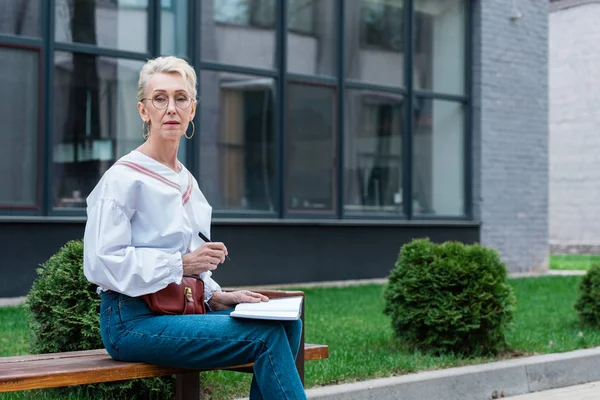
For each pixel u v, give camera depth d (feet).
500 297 21.91
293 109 42.34
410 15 47.11
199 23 39.09
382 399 18.01
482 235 49.55
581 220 85.76
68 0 35.37
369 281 44.29
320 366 19.40
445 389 19.17
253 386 12.37
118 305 11.81
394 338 22.85
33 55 34.35
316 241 42.68
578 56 85.76
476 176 49.62
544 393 20.71
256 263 40.40
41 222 34.12
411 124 47.11
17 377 10.51
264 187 41.27
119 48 36.81
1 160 33.63
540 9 52.13
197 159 38.93
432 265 21.90
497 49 50.21
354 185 44.86
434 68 48.49
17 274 33.63
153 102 12.10
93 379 11.16
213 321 11.55
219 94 39.75
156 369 11.86
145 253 11.47
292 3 42.50
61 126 35.17
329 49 43.91
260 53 41.27
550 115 88.22
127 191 11.57
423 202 47.83
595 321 27.37
